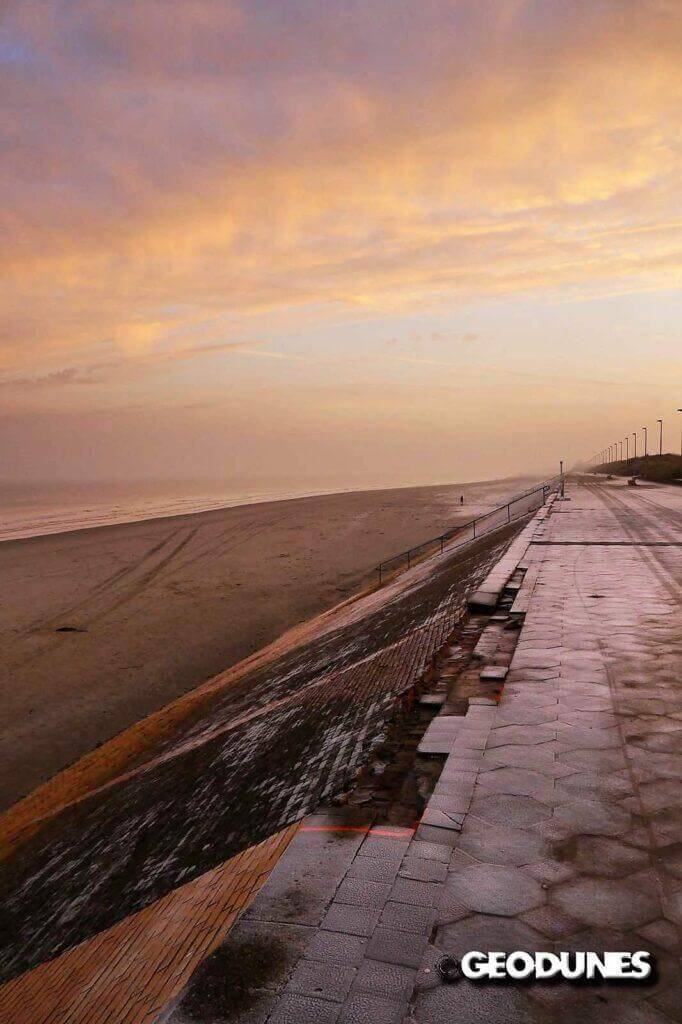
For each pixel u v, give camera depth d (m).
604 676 6.80
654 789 4.36
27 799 12.77
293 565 39.28
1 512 108.62
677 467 81.94
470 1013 2.56
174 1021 2.70
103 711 17.36
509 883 3.42
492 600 10.92
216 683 18.23
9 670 20.98
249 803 7.54
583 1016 2.53
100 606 29.92
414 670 8.99
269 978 2.89
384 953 2.93
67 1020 4.34
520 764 4.85
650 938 2.95
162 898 6.10
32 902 8.02
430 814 4.20
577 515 29.36
